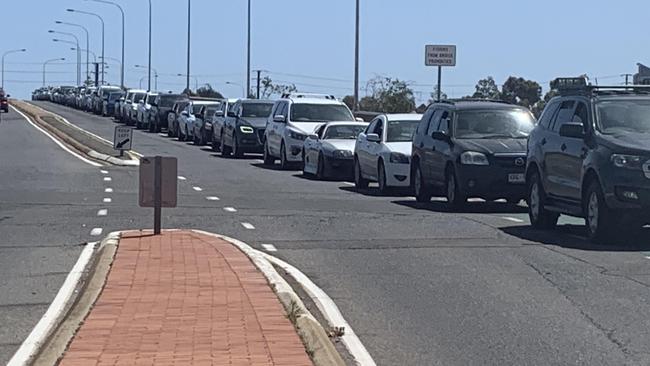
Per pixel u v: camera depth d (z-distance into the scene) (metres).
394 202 23.77
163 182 16.27
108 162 34.56
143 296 11.42
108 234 17.02
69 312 10.79
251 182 28.97
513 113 22.56
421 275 13.67
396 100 58.75
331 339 10.09
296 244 16.41
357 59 45.94
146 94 67.62
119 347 9.08
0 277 13.40
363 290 12.66
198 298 11.31
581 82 19.03
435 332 10.49
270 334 9.58
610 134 16.48
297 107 35.34
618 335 10.31
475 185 21.02
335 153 29.81
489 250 15.73
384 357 9.49
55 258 14.90
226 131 41.34
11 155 38.47
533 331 10.52
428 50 43.81
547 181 18.03
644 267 14.14
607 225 16.00
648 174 15.55
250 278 12.52
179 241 15.60
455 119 22.38
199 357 8.73
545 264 14.43
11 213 20.31
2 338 10.16
